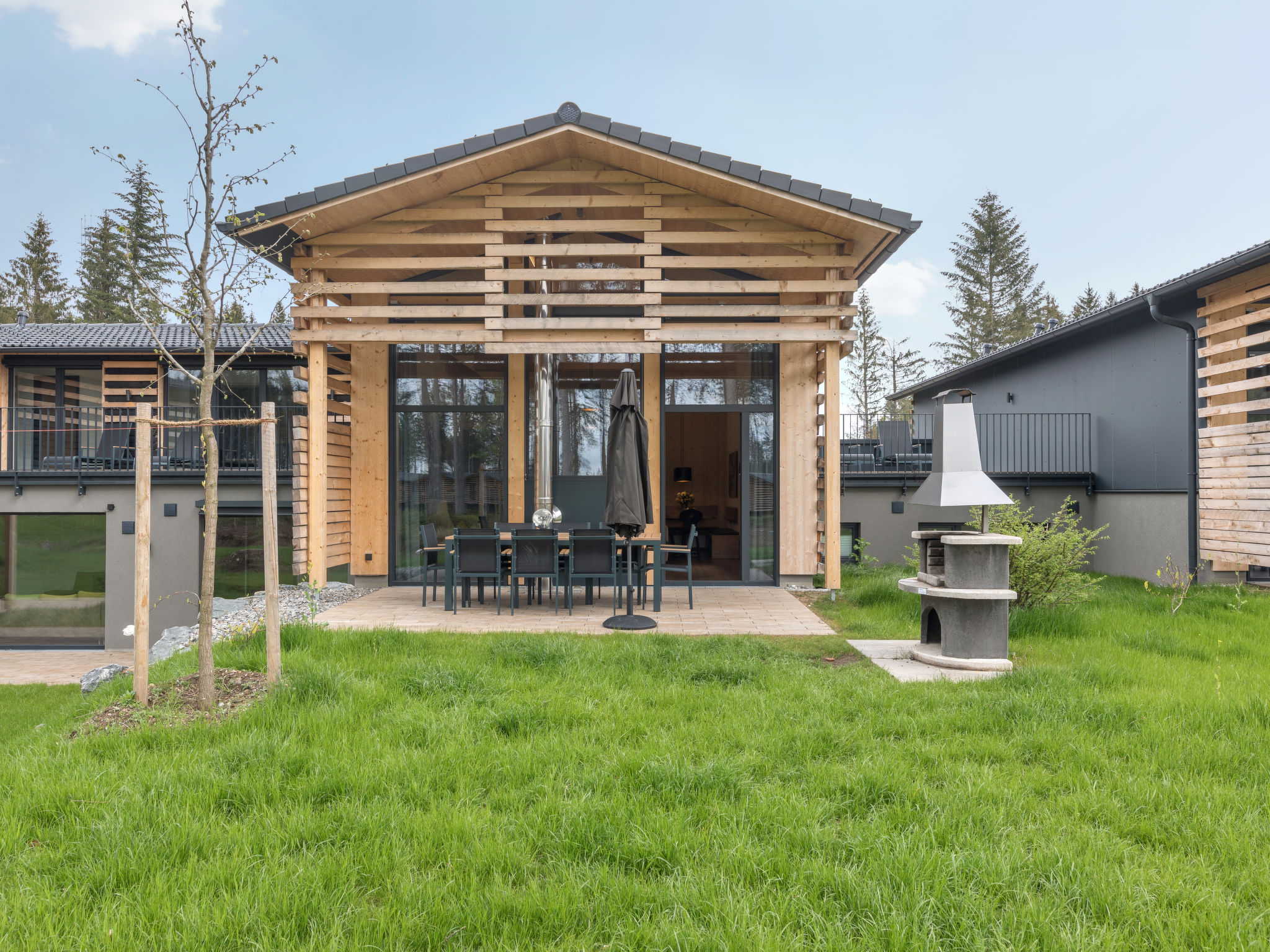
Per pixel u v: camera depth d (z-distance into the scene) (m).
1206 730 3.39
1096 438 11.30
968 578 4.82
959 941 1.86
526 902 2.00
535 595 8.08
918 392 19.48
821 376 8.86
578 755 3.12
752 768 2.98
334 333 7.89
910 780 2.84
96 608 12.12
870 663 4.99
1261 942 1.84
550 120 7.37
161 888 2.05
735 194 7.71
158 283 4.40
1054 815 2.60
